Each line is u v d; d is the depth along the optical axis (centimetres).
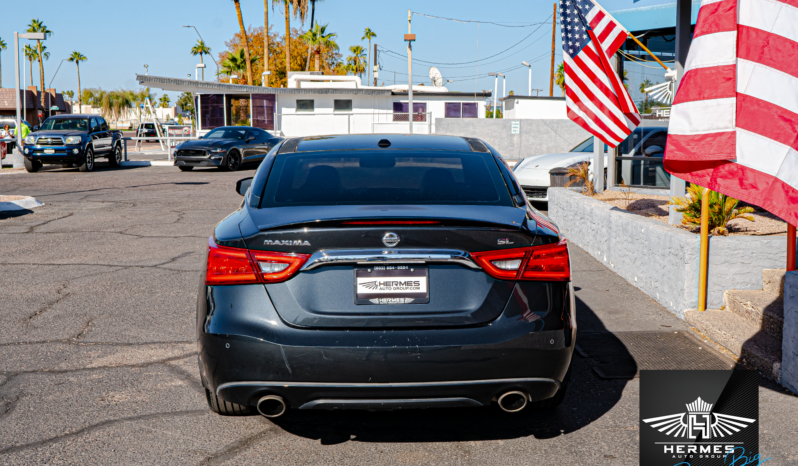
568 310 299
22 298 592
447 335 282
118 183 1764
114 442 323
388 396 284
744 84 410
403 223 283
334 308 284
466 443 326
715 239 511
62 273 692
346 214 295
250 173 2155
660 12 977
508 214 312
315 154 381
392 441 328
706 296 516
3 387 391
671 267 545
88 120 2295
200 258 773
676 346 465
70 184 1725
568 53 736
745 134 411
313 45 6209
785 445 322
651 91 1040
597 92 739
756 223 676
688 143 423
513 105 3575
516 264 292
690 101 422
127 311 552
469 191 339
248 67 4850
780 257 511
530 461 307
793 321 381
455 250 285
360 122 3525
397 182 346
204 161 2175
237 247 291
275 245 286
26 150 2114
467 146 399
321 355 279
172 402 372
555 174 1015
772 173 405
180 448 317
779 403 370
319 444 324
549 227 311
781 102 401
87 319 529
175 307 565
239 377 286
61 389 389
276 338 281
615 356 446
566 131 2942
